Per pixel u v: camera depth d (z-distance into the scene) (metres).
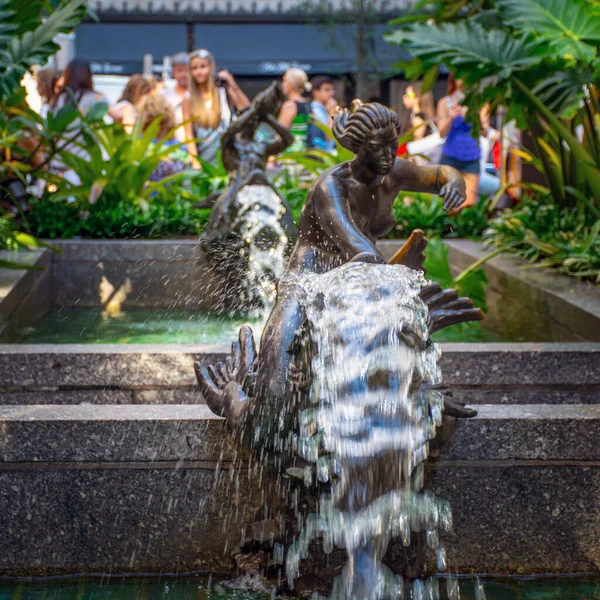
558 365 4.59
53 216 8.54
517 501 3.63
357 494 2.97
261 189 6.90
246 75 16.30
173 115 10.45
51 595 3.47
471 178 10.51
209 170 9.66
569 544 3.65
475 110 8.01
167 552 3.67
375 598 2.98
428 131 12.39
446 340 6.48
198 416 3.65
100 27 15.73
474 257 7.54
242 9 15.92
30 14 7.58
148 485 3.65
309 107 11.38
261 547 3.54
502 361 4.59
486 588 3.53
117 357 4.58
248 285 6.96
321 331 3.00
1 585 3.58
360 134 3.48
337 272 3.07
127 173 9.16
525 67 7.14
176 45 15.82
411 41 7.39
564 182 8.27
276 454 3.28
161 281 7.91
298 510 3.41
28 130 8.83
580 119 7.97
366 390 2.95
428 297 3.29
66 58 12.45
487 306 6.82
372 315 2.95
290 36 15.97
